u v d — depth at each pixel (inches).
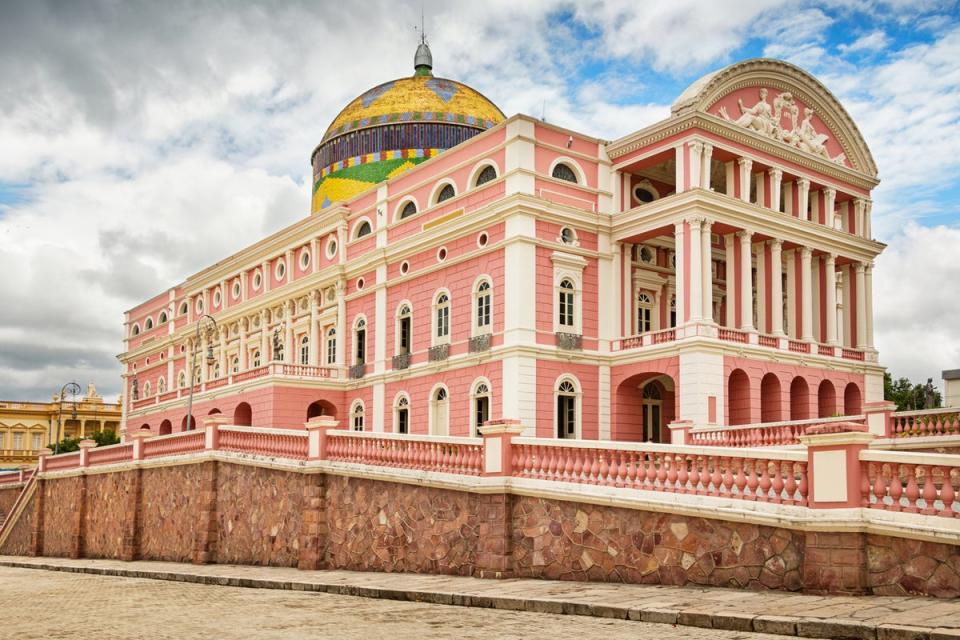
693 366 1251.2
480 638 432.5
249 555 984.9
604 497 629.3
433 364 1418.6
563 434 1317.7
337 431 876.0
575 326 1343.5
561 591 577.9
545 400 1289.4
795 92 1472.7
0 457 3334.2
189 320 2314.2
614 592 561.0
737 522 559.2
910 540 482.3
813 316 1485.0
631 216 1362.0
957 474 475.2
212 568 964.0
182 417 1959.9
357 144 1918.1
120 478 1277.1
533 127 1330.0
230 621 524.7
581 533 650.2
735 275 1369.3
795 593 518.6
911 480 485.7
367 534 827.4
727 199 1312.7
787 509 530.9
